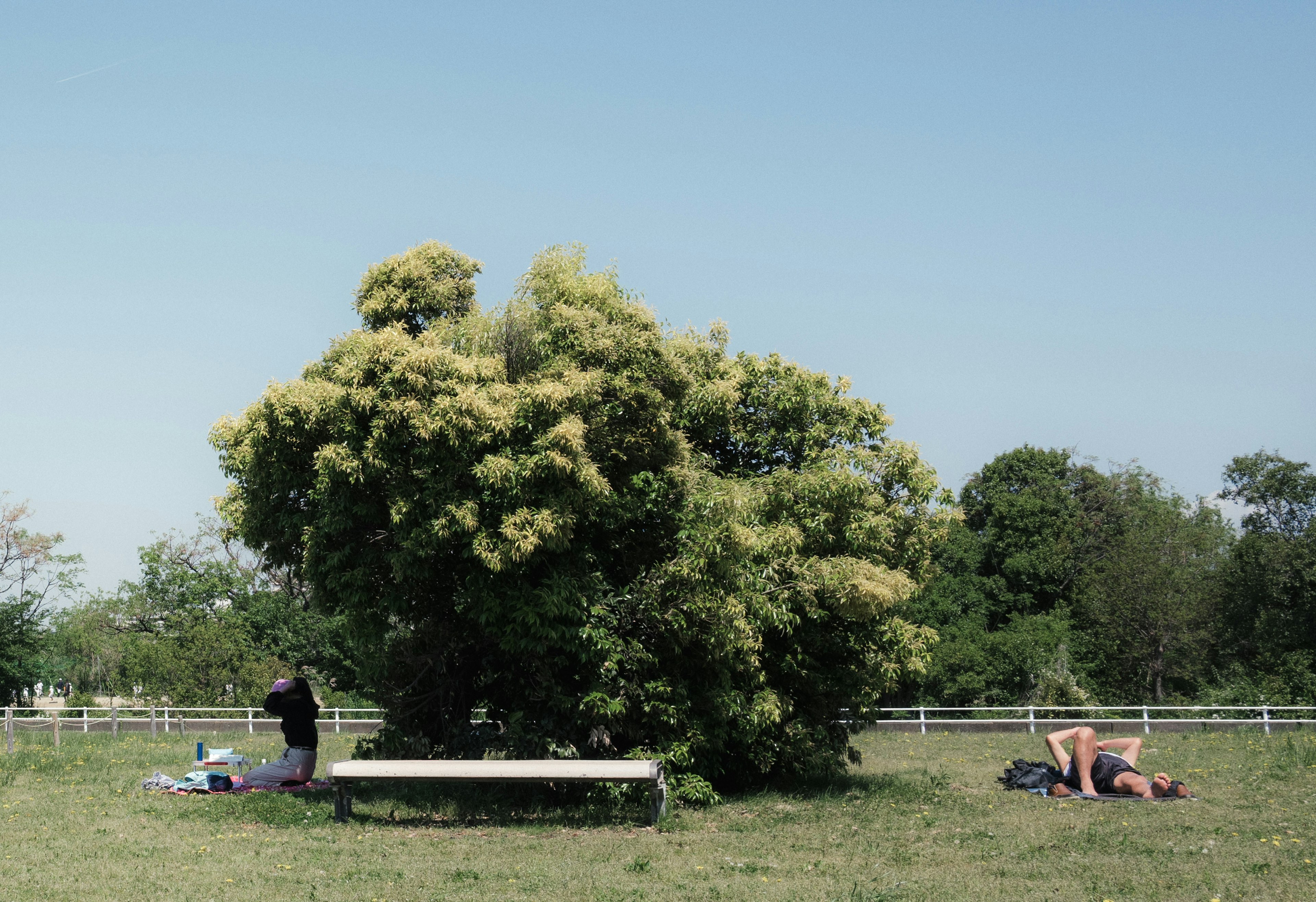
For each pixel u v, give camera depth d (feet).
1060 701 120.47
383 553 42.73
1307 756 54.13
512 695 45.55
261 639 145.18
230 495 48.14
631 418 42.63
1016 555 170.40
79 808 39.55
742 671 45.96
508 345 43.34
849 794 44.52
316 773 52.65
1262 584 137.39
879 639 50.72
